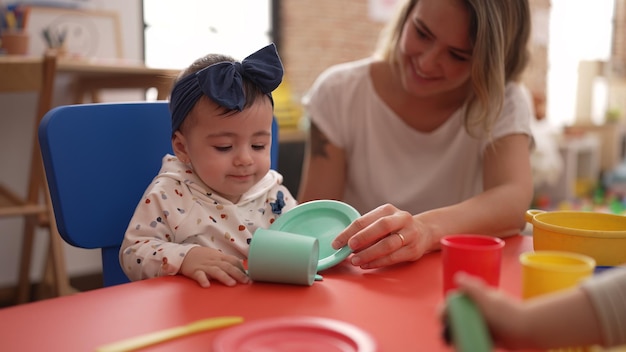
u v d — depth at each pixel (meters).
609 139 5.70
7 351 0.53
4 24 2.37
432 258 0.87
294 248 0.72
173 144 1.02
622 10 6.11
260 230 0.77
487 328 0.41
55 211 0.98
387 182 1.50
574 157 5.05
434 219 0.95
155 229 0.92
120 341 0.55
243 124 0.94
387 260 0.80
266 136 0.99
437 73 1.27
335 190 1.53
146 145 1.07
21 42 2.29
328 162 1.53
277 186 1.12
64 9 2.53
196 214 0.96
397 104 1.48
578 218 0.90
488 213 1.03
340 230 0.91
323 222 0.93
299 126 3.38
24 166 2.54
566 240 0.79
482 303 0.41
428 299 0.67
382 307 0.64
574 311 0.41
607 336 0.41
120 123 1.04
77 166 0.98
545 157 4.24
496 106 1.24
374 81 1.52
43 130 0.96
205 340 0.55
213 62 1.01
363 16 4.27
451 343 0.41
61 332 0.57
